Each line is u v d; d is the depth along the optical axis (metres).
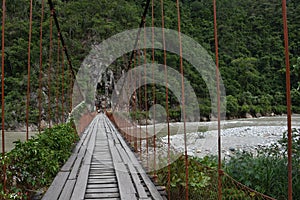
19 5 32.16
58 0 38.22
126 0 42.66
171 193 2.97
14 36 29.36
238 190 2.51
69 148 5.22
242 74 36.47
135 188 3.00
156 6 31.80
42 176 3.07
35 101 24.22
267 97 33.78
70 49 34.78
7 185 2.33
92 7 39.75
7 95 24.06
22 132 20.12
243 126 19.94
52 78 21.06
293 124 15.91
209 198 2.62
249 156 3.50
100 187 3.13
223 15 44.91
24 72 26.75
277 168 3.06
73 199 2.66
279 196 2.87
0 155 2.19
